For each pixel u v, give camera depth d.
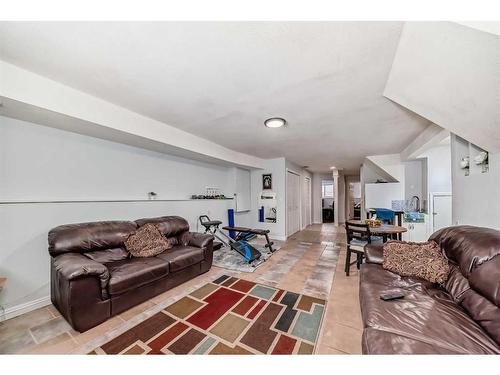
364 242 3.14
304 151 4.58
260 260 3.54
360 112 2.43
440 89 1.57
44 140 2.29
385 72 1.66
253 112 2.47
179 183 4.01
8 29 1.21
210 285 2.56
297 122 2.78
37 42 1.33
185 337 1.62
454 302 1.45
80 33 1.25
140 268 2.12
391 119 2.63
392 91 1.91
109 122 2.26
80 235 2.20
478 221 1.99
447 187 4.03
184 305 2.10
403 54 1.43
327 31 1.23
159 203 3.50
